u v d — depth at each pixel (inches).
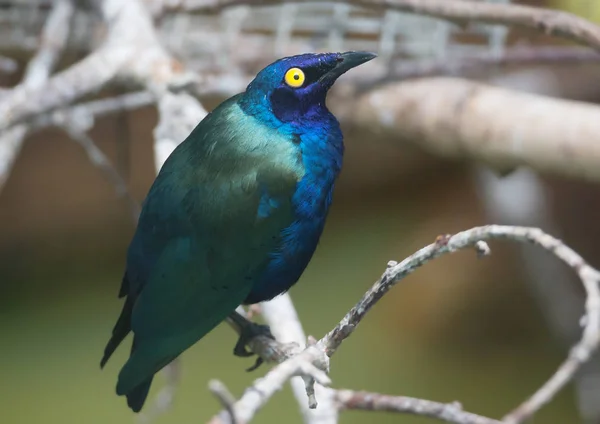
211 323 293.3
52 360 588.7
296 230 293.6
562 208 604.7
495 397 532.1
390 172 673.6
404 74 424.5
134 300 298.2
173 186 288.5
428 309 593.6
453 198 661.9
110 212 684.7
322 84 289.6
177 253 287.3
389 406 238.4
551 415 507.5
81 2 423.5
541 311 543.2
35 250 679.7
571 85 553.3
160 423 525.3
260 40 472.7
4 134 358.0
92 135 676.7
